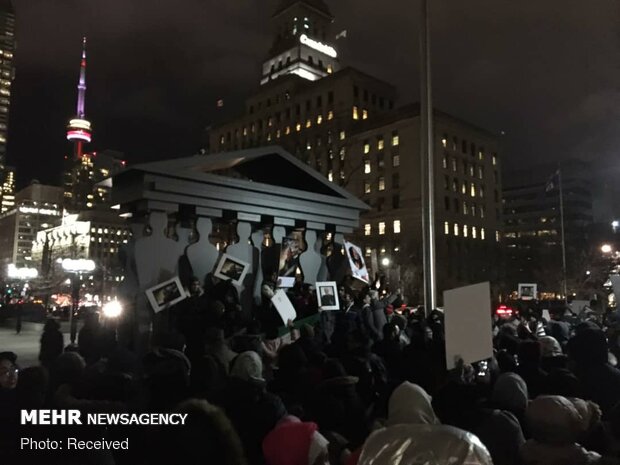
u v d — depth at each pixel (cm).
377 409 539
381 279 1445
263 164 1484
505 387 476
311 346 680
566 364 611
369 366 563
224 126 12194
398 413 390
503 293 8881
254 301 1353
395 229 8838
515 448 379
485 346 517
